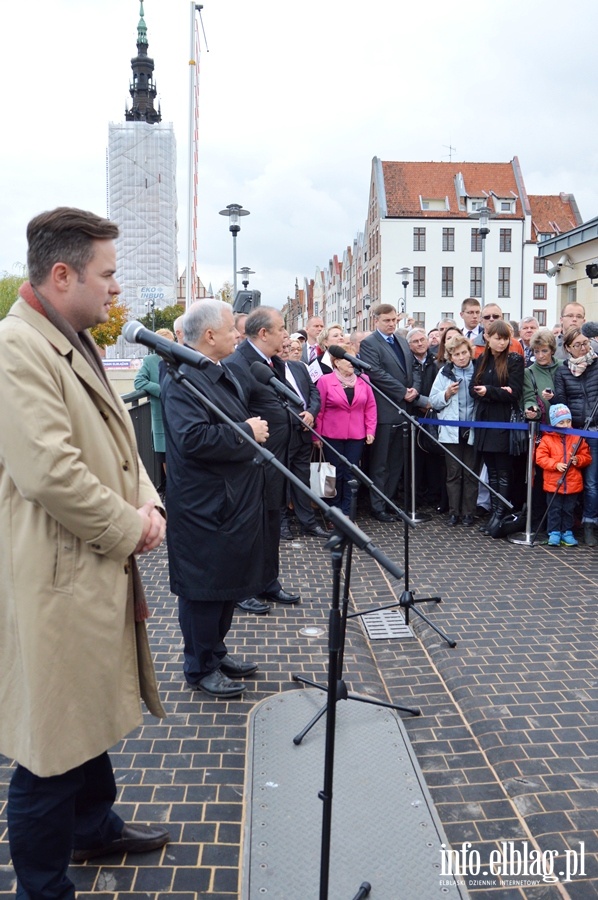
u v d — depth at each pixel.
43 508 1.78
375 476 6.94
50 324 1.85
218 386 3.26
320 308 91.69
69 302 1.87
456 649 3.97
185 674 3.50
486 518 6.99
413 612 4.54
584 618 4.38
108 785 2.27
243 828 2.49
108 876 2.27
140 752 2.96
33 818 1.88
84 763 2.04
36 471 1.70
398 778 2.75
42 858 1.92
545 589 4.91
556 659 3.82
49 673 1.80
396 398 6.71
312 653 3.94
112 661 1.91
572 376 5.91
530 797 2.65
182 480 3.17
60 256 1.82
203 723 3.19
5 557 1.82
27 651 1.79
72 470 1.73
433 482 7.64
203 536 3.18
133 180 57.25
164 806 2.62
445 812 2.60
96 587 1.86
